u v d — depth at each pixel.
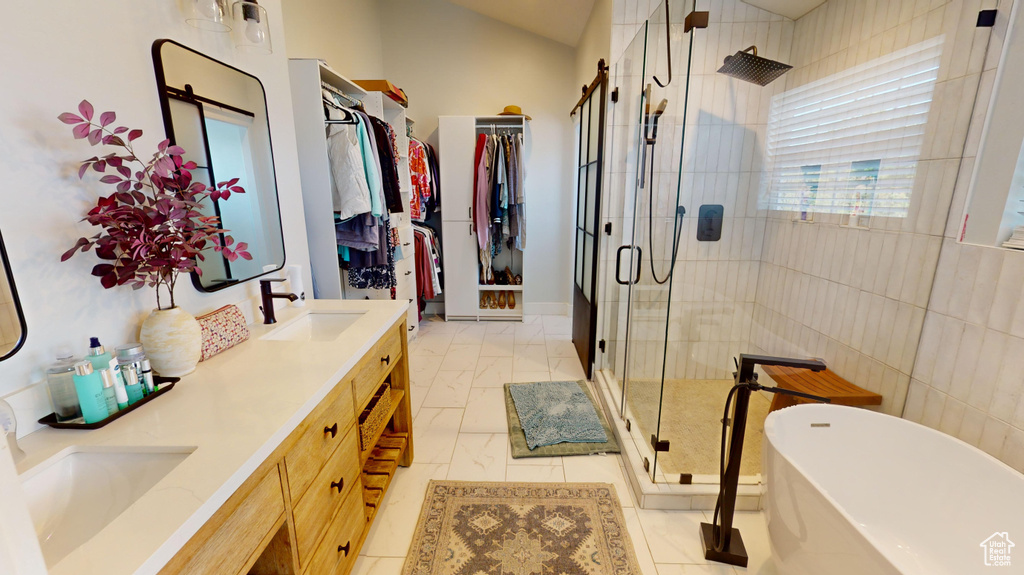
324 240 2.37
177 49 1.24
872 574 0.96
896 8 1.63
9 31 0.81
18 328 0.83
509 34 3.84
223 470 0.72
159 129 1.19
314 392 1.02
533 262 4.31
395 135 3.23
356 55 3.34
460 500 1.74
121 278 0.96
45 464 0.75
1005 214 1.27
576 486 1.82
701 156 2.16
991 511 1.20
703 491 1.67
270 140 1.73
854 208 1.83
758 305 2.23
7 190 0.81
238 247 1.20
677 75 1.58
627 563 1.44
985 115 1.32
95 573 0.53
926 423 1.54
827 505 1.08
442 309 4.40
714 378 2.29
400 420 1.94
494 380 2.88
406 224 3.39
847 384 1.86
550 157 4.07
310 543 1.04
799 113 2.07
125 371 0.93
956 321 1.41
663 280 1.72
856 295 1.84
